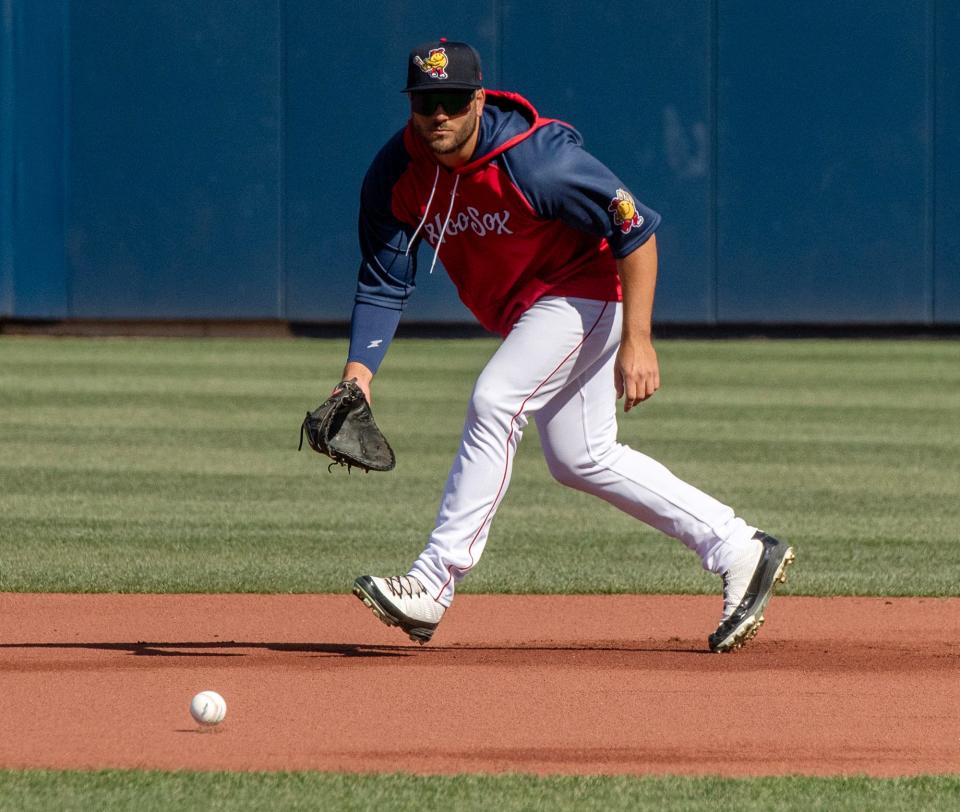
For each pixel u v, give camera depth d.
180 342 77.19
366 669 17.17
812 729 14.56
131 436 42.38
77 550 26.05
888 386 57.50
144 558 25.34
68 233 80.50
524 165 15.72
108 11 79.31
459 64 15.48
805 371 63.38
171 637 19.31
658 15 77.50
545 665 17.47
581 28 77.75
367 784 12.52
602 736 14.21
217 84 79.25
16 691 15.95
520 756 13.49
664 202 78.31
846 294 78.06
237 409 48.88
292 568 24.55
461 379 59.00
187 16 79.12
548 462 17.69
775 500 32.12
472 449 17.02
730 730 14.48
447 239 16.69
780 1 76.94
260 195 79.62
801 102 77.31
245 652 18.25
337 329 79.94
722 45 77.31
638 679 16.69
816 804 12.05
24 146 80.06
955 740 14.17
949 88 76.81
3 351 71.31
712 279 78.62
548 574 24.52
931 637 19.66
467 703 15.48
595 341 16.84
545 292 16.70
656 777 12.79
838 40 76.88
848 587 23.34
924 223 77.44
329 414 16.92
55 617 20.73
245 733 14.21
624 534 28.59
